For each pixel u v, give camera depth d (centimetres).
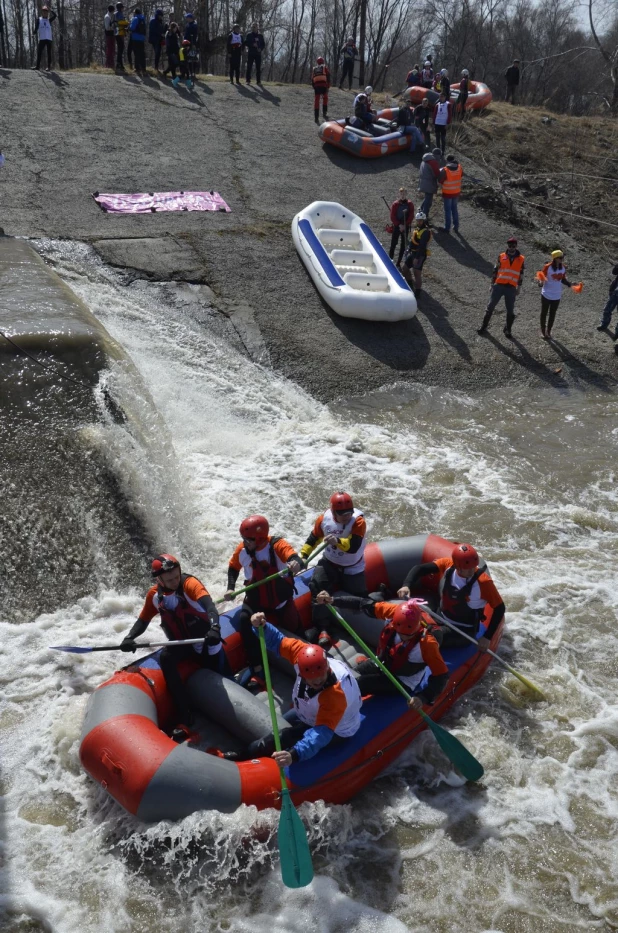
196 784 457
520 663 648
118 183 1470
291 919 433
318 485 919
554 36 4684
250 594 587
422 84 2206
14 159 1481
